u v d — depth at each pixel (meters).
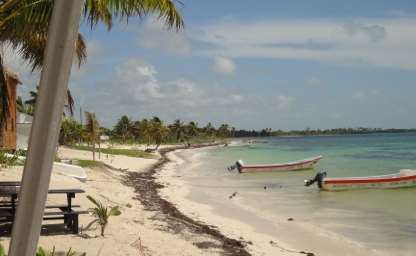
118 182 27.25
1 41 8.27
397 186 26.62
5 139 22.19
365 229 15.82
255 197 24.03
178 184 30.86
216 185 30.19
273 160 59.22
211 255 10.65
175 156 74.75
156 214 16.19
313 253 12.70
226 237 13.55
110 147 80.88
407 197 23.42
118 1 6.61
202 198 23.77
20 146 28.59
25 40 8.49
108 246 9.27
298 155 68.69
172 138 137.12
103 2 6.65
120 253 8.93
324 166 44.38
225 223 16.53
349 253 12.81
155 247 10.15
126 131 112.06
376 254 12.72
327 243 13.88
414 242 13.91
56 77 2.02
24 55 9.05
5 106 8.85
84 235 9.85
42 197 2.03
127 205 17.23
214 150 98.19
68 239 9.36
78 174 21.45
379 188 26.45
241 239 13.66
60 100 2.04
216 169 44.94
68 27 2.02
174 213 17.52
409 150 72.56
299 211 19.55
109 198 17.39
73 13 2.03
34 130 2.03
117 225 11.62
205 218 17.41
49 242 8.98
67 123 62.12
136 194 22.67
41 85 2.03
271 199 23.20
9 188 9.30
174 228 13.57
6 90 8.77
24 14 6.92
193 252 10.52
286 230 15.69
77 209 12.66
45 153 2.03
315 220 17.50
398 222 16.89
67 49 2.03
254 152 83.62
